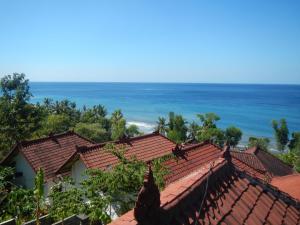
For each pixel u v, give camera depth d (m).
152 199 4.83
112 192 12.15
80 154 18.77
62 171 20.31
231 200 6.97
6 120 38.12
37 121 42.22
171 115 60.34
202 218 5.81
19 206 13.18
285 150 69.88
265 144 59.47
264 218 6.98
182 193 5.98
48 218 14.07
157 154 22.20
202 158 20.19
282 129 66.06
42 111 46.66
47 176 23.17
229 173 8.10
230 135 58.75
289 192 11.78
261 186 8.34
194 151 20.59
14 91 40.50
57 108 69.62
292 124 108.50
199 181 6.72
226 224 6.07
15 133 37.59
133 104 176.75
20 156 25.12
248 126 104.31
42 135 41.12
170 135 52.19
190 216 5.64
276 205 7.84
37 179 11.07
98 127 50.72
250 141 59.72
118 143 21.80
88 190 11.91
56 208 12.18
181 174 17.23
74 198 12.07
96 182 12.06
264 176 18.45
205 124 58.28
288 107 162.25
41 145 26.08
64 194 12.35
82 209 11.60
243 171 8.78
